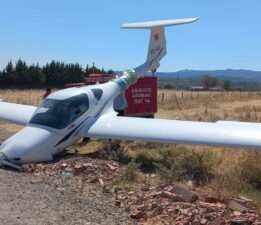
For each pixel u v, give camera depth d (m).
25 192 8.26
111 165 10.60
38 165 10.58
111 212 7.31
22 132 11.37
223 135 10.43
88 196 8.25
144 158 11.89
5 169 10.36
